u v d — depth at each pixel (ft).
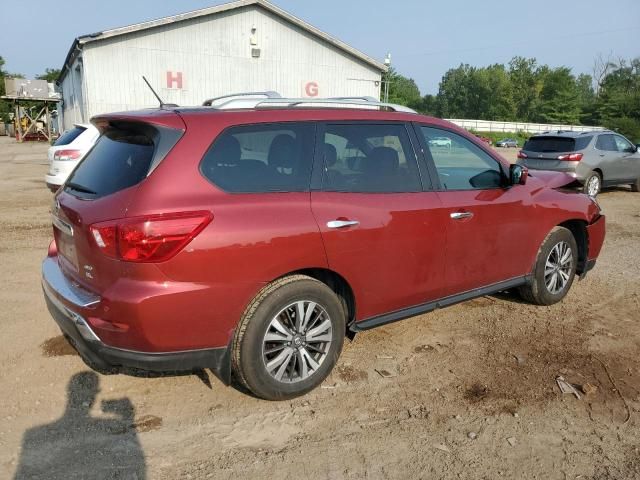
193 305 9.75
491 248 14.48
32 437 10.02
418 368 12.98
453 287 13.88
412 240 12.59
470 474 9.35
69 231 10.75
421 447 10.04
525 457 9.84
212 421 10.70
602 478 9.33
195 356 10.12
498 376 12.66
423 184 13.14
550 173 18.74
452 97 362.74
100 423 10.52
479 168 14.60
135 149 10.58
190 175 9.98
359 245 11.66
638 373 12.95
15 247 23.35
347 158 12.09
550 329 15.35
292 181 11.13
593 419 11.05
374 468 9.45
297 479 9.14
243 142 10.76
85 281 10.37
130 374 12.35
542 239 15.99
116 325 9.64
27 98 127.54
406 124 13.28
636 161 44.83
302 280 11.04
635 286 19.35
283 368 11.09
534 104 334.65
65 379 12.04
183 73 82.74
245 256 10.11
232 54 85.46
